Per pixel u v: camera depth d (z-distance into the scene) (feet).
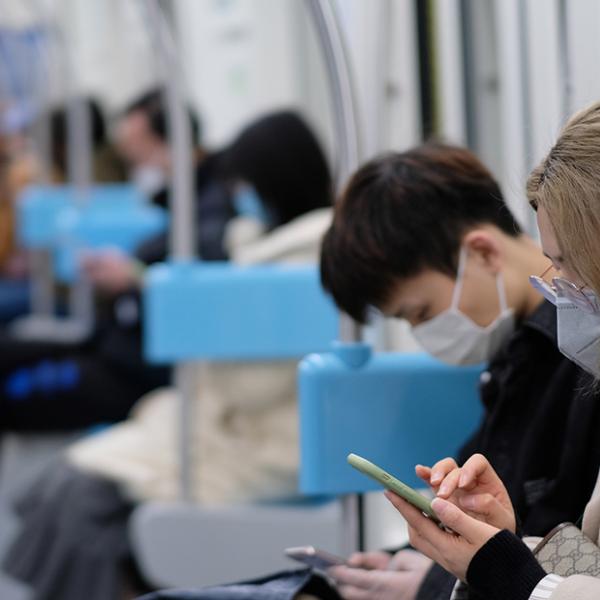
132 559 27.12
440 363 18.29
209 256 31.22
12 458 45.80
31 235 44.29
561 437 15.92
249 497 26.96
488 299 16.34
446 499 13.07
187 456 25.84
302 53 44.93
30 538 28.32
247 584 16.26
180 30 49.55
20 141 49.14
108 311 36.06
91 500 27.78
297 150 28.07
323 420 18.07
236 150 28.30
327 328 23.67
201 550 25.76
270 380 26.84
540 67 21.35
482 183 16.56
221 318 23.85
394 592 16.58
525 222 20.53
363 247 16.21
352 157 19.40
